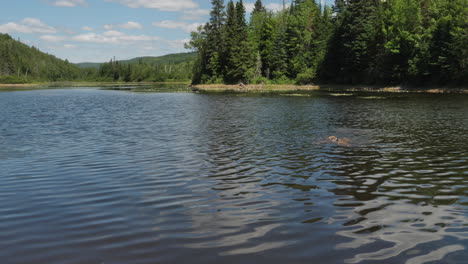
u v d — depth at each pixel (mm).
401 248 5926
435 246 6000
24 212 7738
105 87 108375
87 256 5695
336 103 39625
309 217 7328
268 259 5551
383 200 8359
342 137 17500
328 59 85438
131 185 9734
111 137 18125
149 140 17125
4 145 16109
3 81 151000
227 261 5492
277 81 93812
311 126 21719
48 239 6348
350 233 6527
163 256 5676
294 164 12031
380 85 72375
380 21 71500
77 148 15273
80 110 34250
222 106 37375
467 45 56781
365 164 11930
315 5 114375
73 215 7531
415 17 65188
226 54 100062
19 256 5715
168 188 9445
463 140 16266
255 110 32562
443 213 7516
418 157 12922
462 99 42156
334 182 9875
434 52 61312
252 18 120875
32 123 24406
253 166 11812
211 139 17250
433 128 20188
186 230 6711
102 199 8586
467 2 58531
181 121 24781
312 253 5750
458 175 10453
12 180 10344
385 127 20922
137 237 6406
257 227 6832
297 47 93688
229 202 8305
